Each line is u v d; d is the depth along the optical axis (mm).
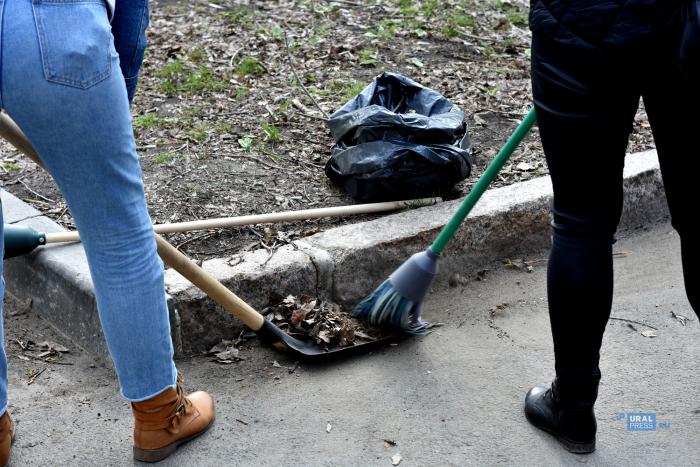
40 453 2781
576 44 2275
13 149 4754
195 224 3652
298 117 5160
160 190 4246
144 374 2592
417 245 3742
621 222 4238
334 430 2896
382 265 3686
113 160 2332
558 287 2588
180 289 3244
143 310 2512
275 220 3779
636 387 3102
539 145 4809
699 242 2490
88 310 3273
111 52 2268
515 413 2969
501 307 3637
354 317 3523
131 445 2830
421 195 4062
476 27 6758
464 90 5590
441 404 3023
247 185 4332
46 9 2143
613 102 2334
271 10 7145
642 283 3785
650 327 3459
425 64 6043
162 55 6184
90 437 2861
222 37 6527
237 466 2734
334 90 5566
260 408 3012
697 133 2320
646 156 4395
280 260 3502
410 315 3400
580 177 2457
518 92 5578
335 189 4309
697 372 3180
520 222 3971
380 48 6297
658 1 2174
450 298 3721
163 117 5160
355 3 7277
